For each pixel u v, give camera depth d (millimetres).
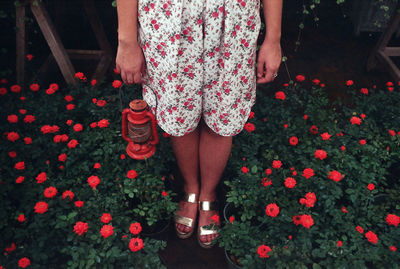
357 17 3756
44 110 2295
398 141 2135
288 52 3498
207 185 1948
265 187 1846
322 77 3201
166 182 2094
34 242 1635
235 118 1532
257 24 1332
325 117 2324
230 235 1714
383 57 3100
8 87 2902
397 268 1596
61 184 1878
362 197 1855
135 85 2406
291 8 4020
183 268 1868
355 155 2188
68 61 2580
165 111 1503
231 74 1373
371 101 2467
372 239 1547
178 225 1958
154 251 1629
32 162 2109
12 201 1912
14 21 3277
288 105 2568
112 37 3635
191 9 1209
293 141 1986
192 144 1764
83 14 3711
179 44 1276
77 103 2443
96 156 2127
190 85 1411
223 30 1279
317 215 1766
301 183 1883
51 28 2441
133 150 1706
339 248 1617
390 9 3484
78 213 1752
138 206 1786
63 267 1614
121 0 1224
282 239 1669
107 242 1611
